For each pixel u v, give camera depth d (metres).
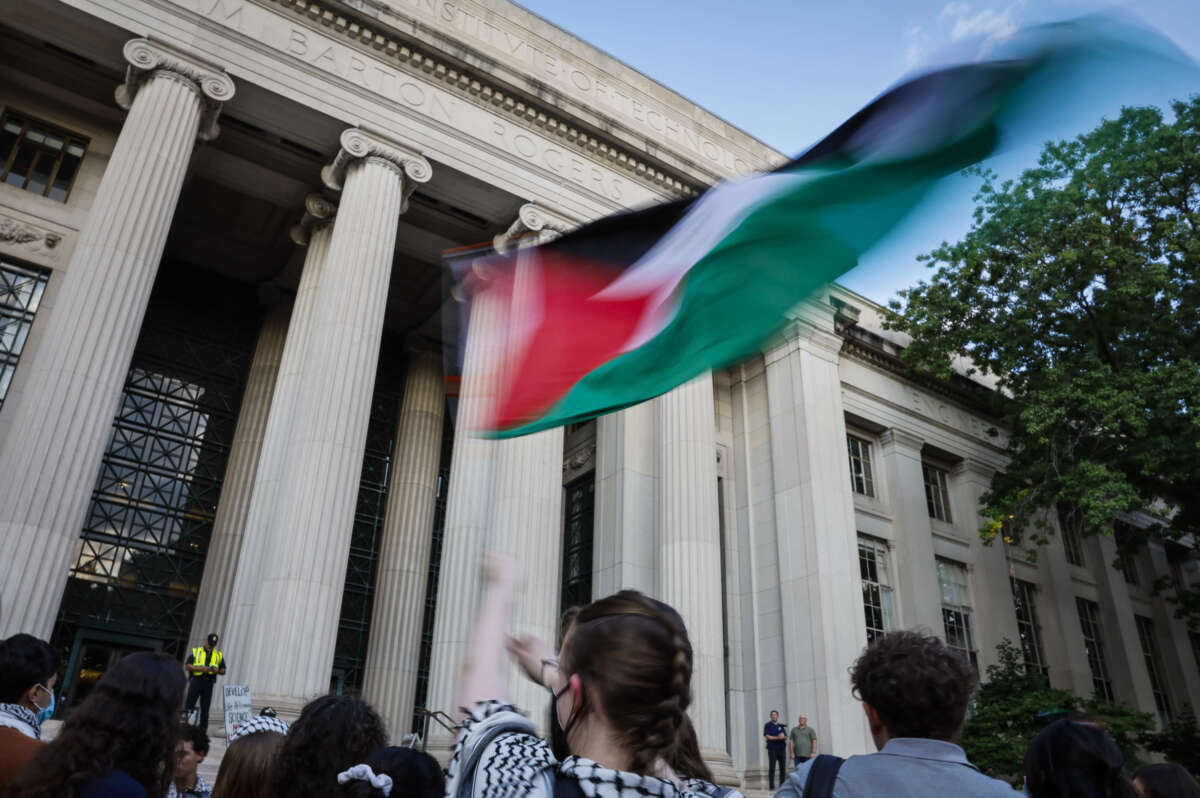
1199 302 22.20
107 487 22.78
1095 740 3.36
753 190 4.49
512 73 23.27
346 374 18.66
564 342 4.74
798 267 4.21
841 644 23.73
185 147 18.52
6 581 14.01
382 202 20.53
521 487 20.61
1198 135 21.03
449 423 28.83
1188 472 22.55
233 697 12.45
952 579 31.78
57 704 20.50
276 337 25.91
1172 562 40.91
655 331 4.75
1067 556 35.88
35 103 20.56
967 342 25.80
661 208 5.03
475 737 2.08
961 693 2.75
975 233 23.81
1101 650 35.06
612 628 2.01
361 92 21.22
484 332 4.65
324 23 21.25
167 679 2.96
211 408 25.16
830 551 24.86
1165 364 22.69
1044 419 22.88
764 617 25.62
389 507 26.58
